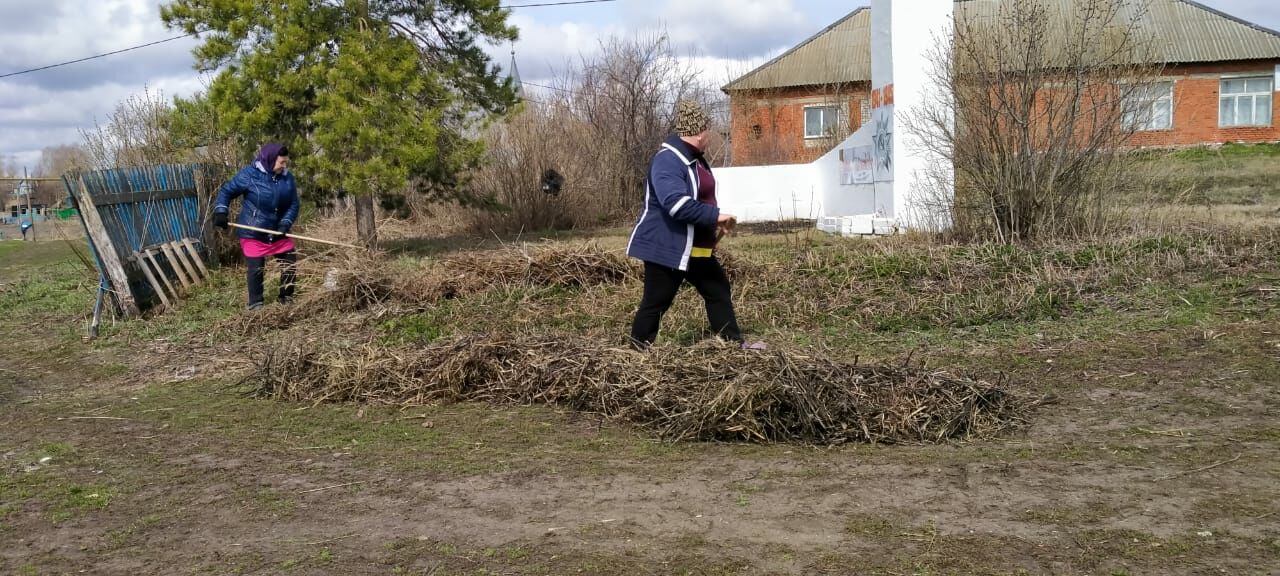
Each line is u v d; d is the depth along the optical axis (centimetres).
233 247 1346
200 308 1038
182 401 652
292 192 1013
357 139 1320
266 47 1362
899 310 823
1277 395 541
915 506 400
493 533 387
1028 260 948
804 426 503
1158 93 1088
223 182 1339
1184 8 3153
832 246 1141
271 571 356
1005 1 1119
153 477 476
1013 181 1058
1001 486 421
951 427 504
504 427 558
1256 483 410
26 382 748
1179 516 377
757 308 853
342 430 563
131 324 957
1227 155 2308
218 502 435
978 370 634
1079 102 1048
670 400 538
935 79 1165
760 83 3375
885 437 499
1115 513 384
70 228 2566
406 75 1362
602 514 404
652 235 617
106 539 393
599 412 575
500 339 653
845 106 2933
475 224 1925
